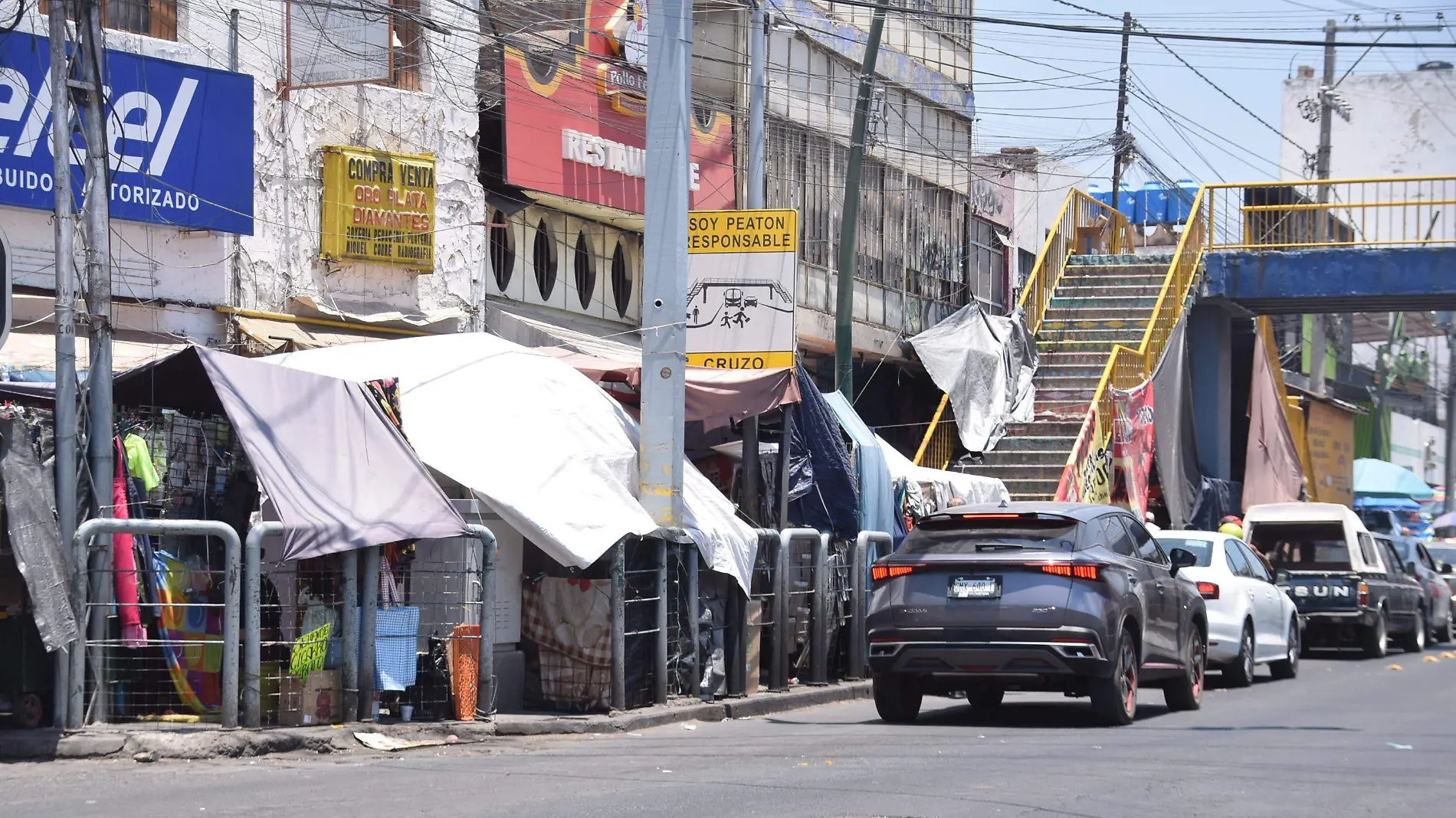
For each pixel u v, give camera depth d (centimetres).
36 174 1906
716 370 2050
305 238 2214
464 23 2450
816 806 1048
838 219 3425
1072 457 3003
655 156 1792
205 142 2058
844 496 2216
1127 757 1331
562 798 1077
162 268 2047
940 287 3888
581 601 1653
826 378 3500
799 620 2023
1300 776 1213
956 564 1622
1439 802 1093
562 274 2773
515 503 1566
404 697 1506
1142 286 3750
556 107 2628
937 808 1040
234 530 1351
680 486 1753
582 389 1805
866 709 1884
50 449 1390
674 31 1792
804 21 3306
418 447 1605
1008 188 4303
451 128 2416
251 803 1047
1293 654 2483
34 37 1900
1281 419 4575
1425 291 3700
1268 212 4144
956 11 4003
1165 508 3694
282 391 1441
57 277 1366
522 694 1691
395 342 1856
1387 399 8256
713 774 1209
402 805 1040
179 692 1380
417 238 2308
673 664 1764
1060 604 1578
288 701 1374
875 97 3538
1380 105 7338
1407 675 2505
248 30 2156
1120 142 4106
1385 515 4325
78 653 1293
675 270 1777
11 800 1057
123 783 1144
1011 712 1858
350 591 1403
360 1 2217
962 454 3347
